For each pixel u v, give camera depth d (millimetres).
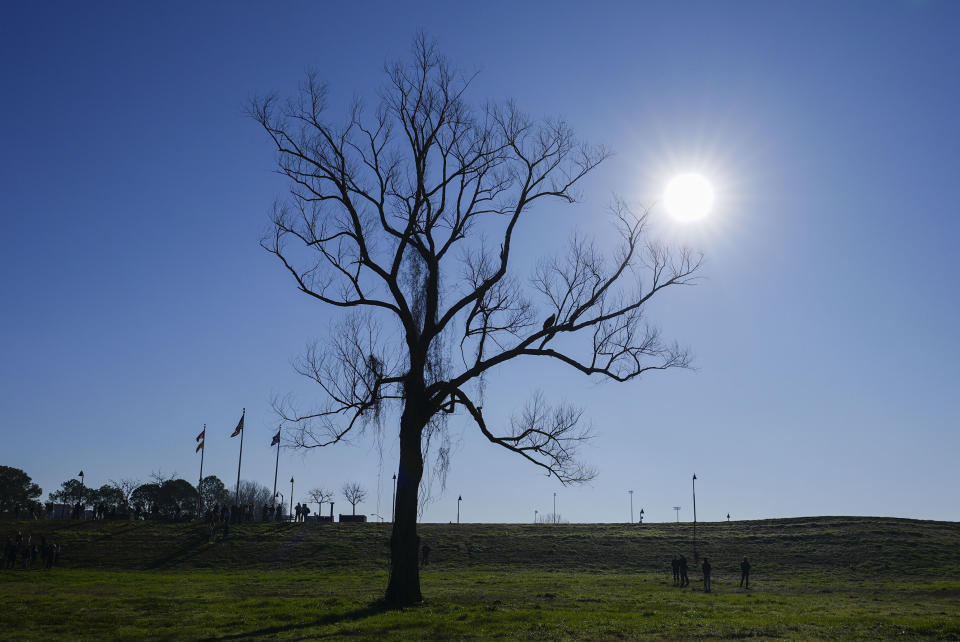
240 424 84562
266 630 22484
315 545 72750
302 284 30562
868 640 21734
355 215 30312
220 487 135500
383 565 66000
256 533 76938
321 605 29609
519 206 31438
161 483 123250
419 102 31219
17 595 35219
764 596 42281
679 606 33031
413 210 30531
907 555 75125
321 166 30641
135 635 21609
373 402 29984
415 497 29438
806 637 22156
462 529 89562
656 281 31656
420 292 31172
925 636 22797
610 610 29781
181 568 63719
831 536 84375
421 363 29609
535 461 30938
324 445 30562
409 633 21703
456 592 38312
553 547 79438
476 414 30359
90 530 75125
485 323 30531
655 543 82562
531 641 20406
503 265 30875
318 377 30125
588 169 32156
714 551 79250
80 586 42250
